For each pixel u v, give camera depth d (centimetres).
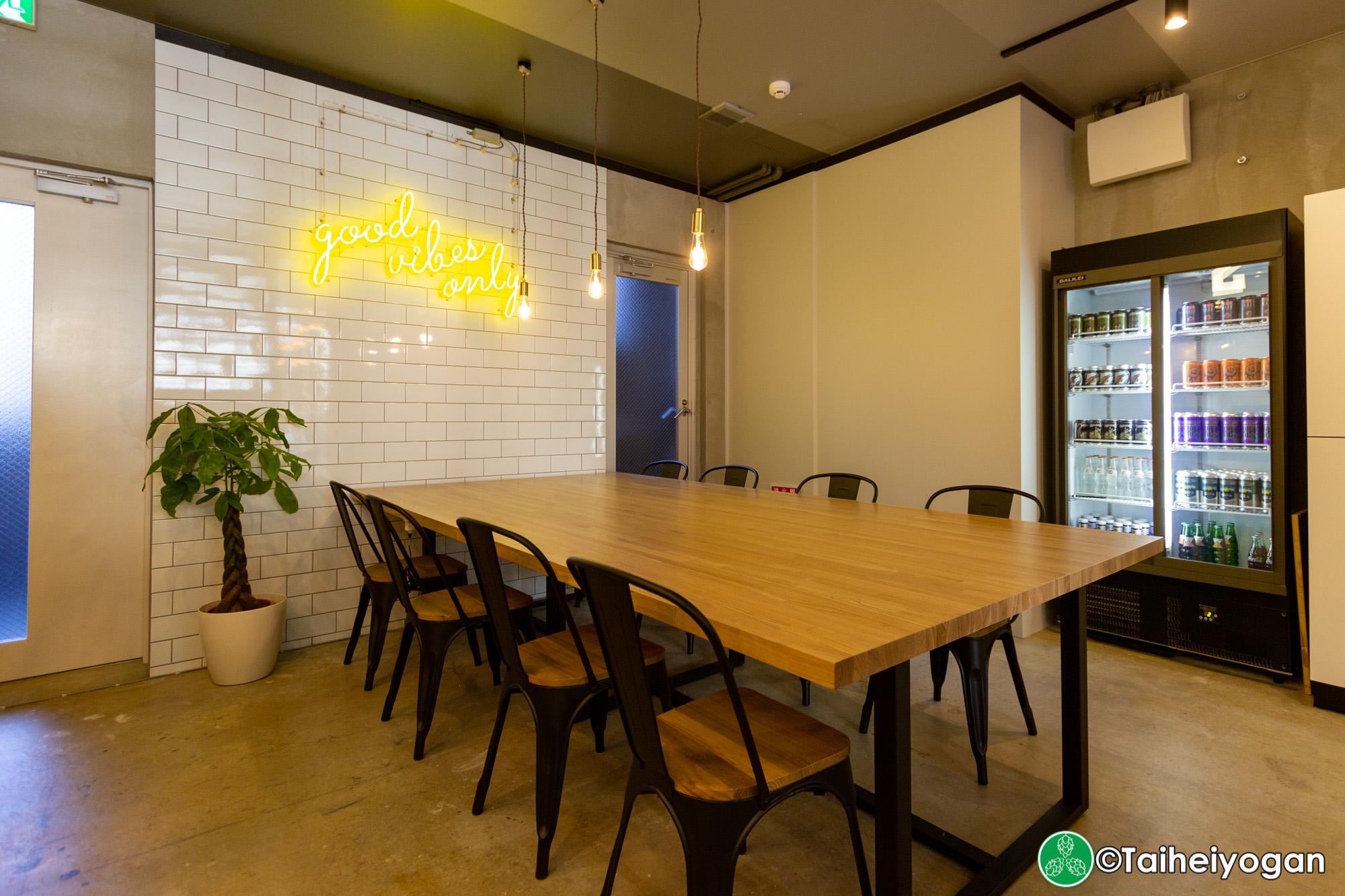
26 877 155
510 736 228
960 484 358
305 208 318
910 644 101
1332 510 245
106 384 280
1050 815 176
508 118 374
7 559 262
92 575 277
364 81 332
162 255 281
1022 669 290
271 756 213
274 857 163
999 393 340
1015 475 335
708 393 498
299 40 295
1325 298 247
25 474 266
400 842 169
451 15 277
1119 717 241
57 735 228
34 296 266
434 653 211
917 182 376
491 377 382
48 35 259
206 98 291
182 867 159
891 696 114
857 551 167
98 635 279
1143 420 327
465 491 312
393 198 345
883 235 394
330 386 326
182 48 286
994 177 340
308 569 321
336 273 327
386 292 343
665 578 138
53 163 264
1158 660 302
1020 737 227
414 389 353
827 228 429
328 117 324
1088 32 288
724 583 134
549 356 407
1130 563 166
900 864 115
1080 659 178
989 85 335
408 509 247
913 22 282
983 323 346
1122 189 354
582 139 403
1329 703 246
